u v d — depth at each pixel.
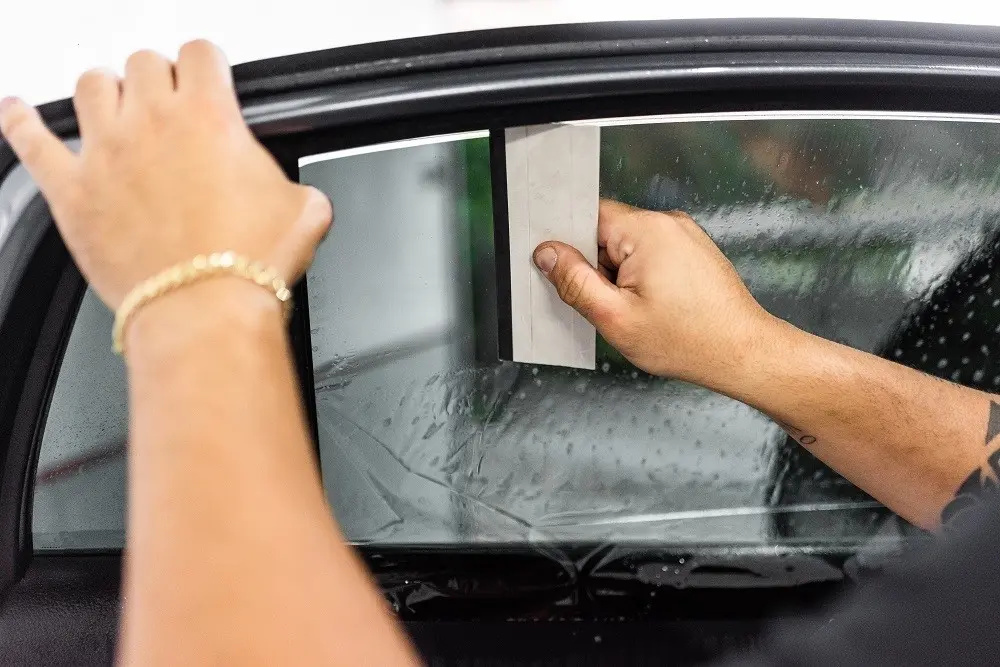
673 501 1.05
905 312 1.04
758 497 1.05
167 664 0.40
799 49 0.86
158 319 0.53
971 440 0.94
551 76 0.84
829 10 0.88
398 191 0.89
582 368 1.02
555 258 0.92
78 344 0.89
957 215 0.98
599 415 1.05
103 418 0.93
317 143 0.83
